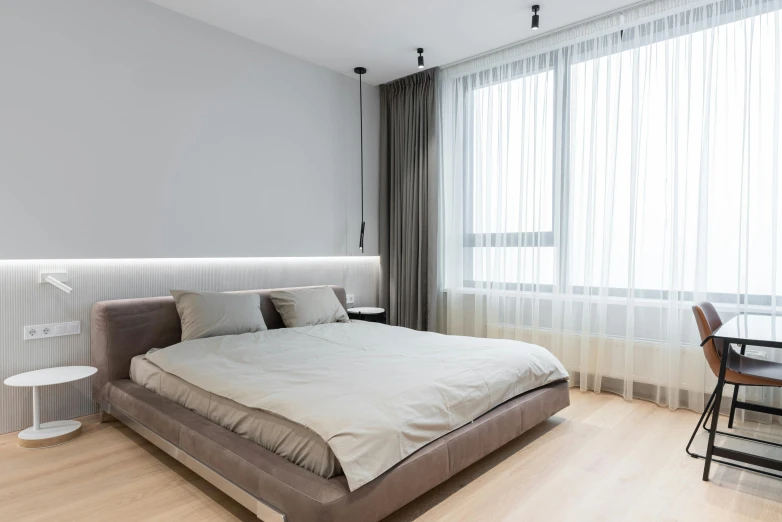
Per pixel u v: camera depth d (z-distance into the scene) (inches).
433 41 156.1
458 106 176.6
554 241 151.6
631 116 136.3
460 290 177.6
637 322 137.4
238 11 135.9
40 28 111.2
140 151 128.3
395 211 192.7
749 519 75.9
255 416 79.0
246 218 152.9
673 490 84.7
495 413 93.3
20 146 108.4
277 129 161.5
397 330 138.3
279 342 120.6
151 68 130.3
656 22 132.2
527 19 141.3
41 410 114.7
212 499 80.6
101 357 117.3
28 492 82.7
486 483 86.7
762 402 118.3
